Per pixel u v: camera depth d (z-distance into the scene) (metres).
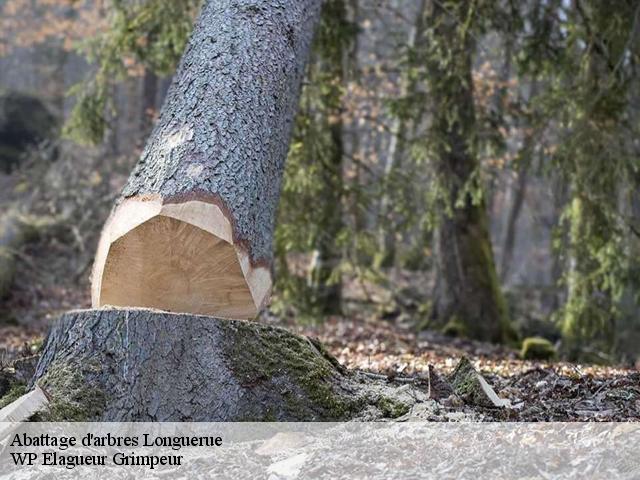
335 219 12.33
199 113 6.09
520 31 12.02
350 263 12.97
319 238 12.20
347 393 5.71
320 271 14.91
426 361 8.77
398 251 18.52
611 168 11.00
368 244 12.58
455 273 14.19
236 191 5.86
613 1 11.02
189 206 5.59
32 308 13.92
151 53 12.27
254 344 5.55
